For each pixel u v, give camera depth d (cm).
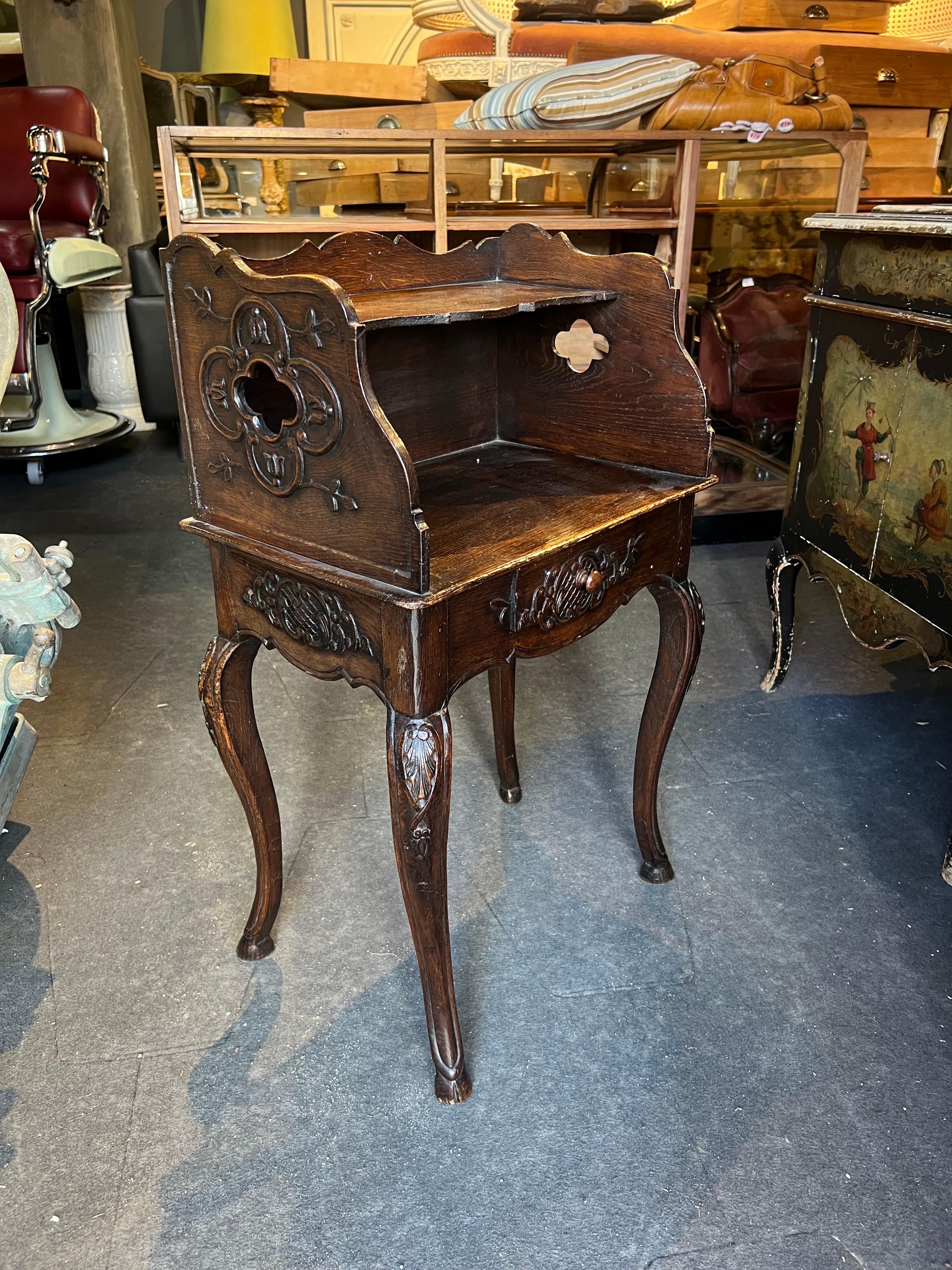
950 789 174
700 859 156
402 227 248
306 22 610
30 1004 128
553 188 310
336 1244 98
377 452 88
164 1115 112
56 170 363
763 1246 97
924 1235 98
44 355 377
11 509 331
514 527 109
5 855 157
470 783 177
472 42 290
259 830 129
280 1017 126
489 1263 96
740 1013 126
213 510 112
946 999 128
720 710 201
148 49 614
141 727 196
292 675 218
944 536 146
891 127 344
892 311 152
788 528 195
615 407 130
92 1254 97
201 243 96
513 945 138
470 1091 114
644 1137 109
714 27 374
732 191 313
